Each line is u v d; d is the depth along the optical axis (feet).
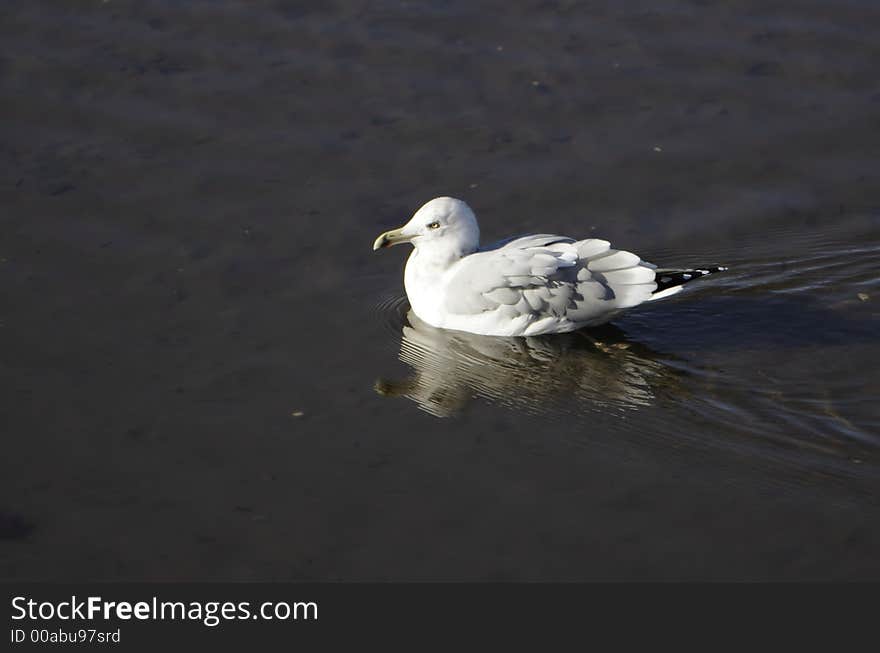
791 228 56.70
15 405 45.75
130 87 65.21
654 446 43.98
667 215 57.72
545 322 50.98
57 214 56.85
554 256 50.75
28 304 51.31
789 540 39.40
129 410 45.73
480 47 68.33
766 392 46.91
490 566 38.99
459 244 52.21
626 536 39.81
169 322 50.65
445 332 52.03
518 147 61.62
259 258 54.75
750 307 52.29
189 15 71.10
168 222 56.70
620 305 50.72
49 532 40.37
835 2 71.41
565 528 40.24
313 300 52.60
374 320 51.78
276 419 45.47
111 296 52.03
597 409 46.24
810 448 43.60
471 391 47.52
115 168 59.93
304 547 39.86
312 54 67.87
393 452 43.86
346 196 58.54
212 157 60.80
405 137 62.23
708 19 70.44
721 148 61.46
